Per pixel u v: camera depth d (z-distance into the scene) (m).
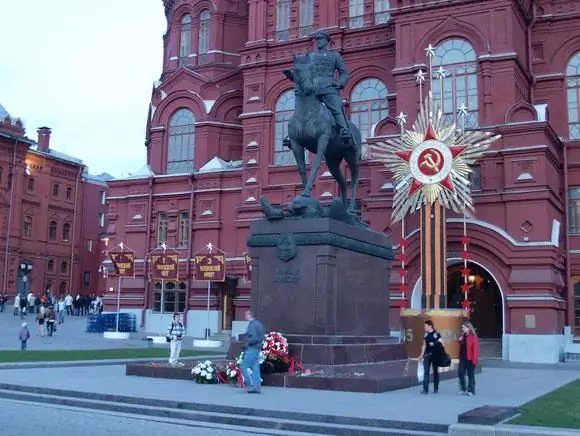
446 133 28.06
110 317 39.56
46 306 40.94
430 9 31.77
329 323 16.36
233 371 15.46
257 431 11.45
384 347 18.22
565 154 31.22
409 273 29.62
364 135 36.19
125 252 38.12
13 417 12.26
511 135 29.09
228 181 40.19
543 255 27.58
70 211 70.12
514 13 31.12
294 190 37.09
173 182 42.09
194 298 39.78
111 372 18.53
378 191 31.16
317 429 11.43
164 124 43.94
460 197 27.48
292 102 38.34
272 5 39.53
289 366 15.60
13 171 62.56
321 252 16.50
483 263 28.67
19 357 21.97
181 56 45.16
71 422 11.81
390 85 35.84
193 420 12.36
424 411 12.23
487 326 36.41
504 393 15.62
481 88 30.52
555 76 32.75
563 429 10.24
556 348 27.30
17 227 62.97
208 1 44.44
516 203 28.50
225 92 42.69
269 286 16.97
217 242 39.78
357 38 36.91
